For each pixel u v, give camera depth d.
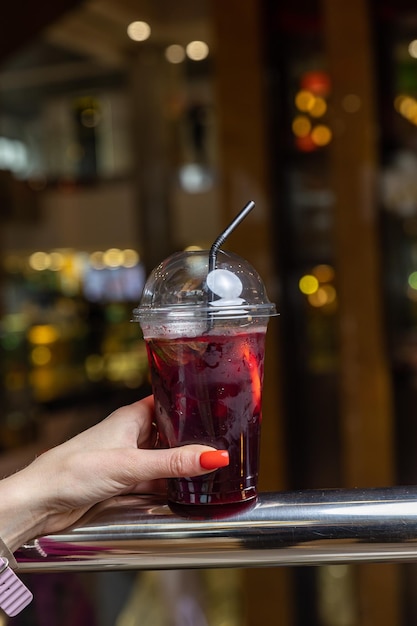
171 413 0.71
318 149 3.53
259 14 3.44
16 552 0.73
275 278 3.50
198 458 0.69
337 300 3.44
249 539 0.70
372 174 3.39
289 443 3.53
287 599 3.38
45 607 1.70
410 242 3.52
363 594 3.32
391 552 0.69
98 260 8.40
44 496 0.72
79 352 7.01
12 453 3.58
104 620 1.95
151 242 7.86
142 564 0.72
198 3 6.10
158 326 0.70
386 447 3.39
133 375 6.89
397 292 3.54
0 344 5.45
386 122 3.48
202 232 7.87
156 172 7.84
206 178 7.82
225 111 3.49
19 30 3.38
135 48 7.30
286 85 3.53
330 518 0.69
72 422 5.29
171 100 7.89
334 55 3.40
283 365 3.52
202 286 0.71
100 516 0.73
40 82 7.89
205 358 0.69
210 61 7.70
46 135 8.55
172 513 0.72
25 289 8.07
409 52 3.48
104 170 8.42
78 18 6.22
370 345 3.40
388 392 3.42
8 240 7.84
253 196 3.49
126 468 0.70
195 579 2.97
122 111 8.28
